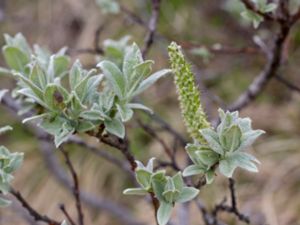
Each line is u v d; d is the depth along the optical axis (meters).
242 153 0.21
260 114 0.76
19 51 0.31
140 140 0.71
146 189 0.22
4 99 0.40
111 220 0.69
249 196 0.68
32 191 0.73
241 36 0.70
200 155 0.21
